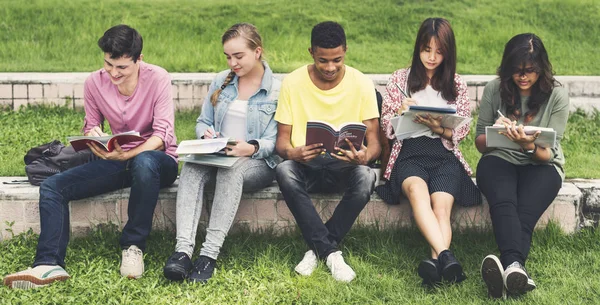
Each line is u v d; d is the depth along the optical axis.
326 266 4.27
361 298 3.99
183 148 4.14
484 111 4.60
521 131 4.11
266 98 4.56
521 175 4.47
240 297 3.96
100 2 9.63
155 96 4.55
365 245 4.53
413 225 4.70
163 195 4.65
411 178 4.36
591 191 4.70
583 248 4.51
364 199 4.29
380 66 8.09
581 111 6.91
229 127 4.59
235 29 4.46
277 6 9.66
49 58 8.23
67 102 7.14
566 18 9.33
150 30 8.84
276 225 4.69
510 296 3.97
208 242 4.22
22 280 4.00
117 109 4.57
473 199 4.57
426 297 3.94
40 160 4.72
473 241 4.62
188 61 8.01
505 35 8.84
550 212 4.66
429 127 4.36
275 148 4.52
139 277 4.17
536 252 4.46
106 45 4.29
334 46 4.16
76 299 3.95
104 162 4.45
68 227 4.26
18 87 7.09
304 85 4.46
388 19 9.34
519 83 4.36
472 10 9.57
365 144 4.52
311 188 4.55
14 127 6.51
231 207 4.26
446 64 4.49
